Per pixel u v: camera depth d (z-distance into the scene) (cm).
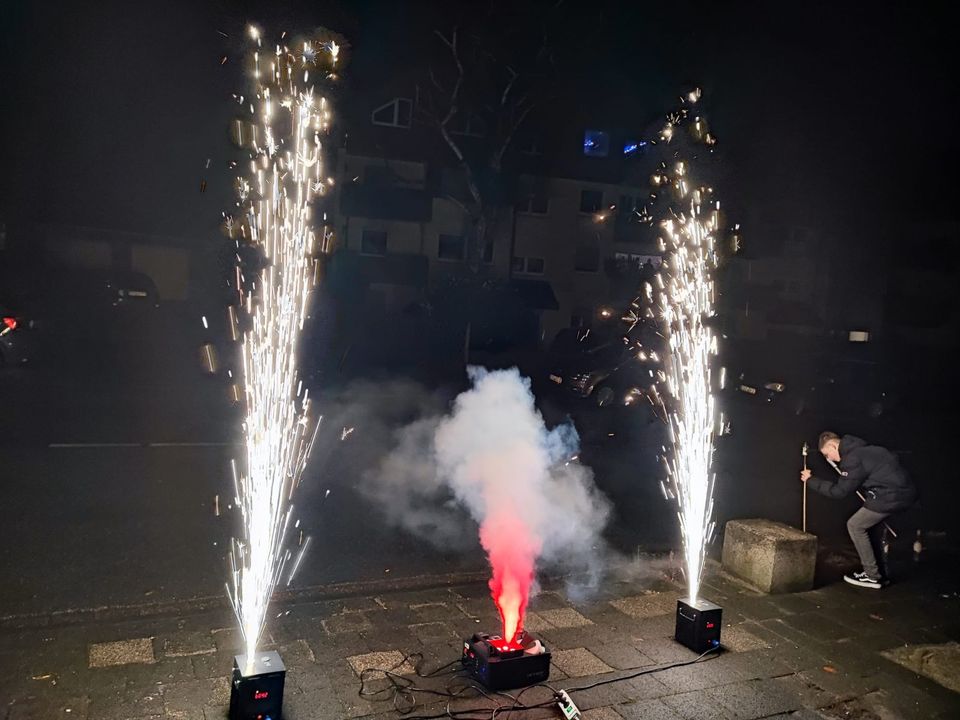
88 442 1002
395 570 629
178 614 510
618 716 409
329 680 430
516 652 437
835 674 473
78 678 417
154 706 393
